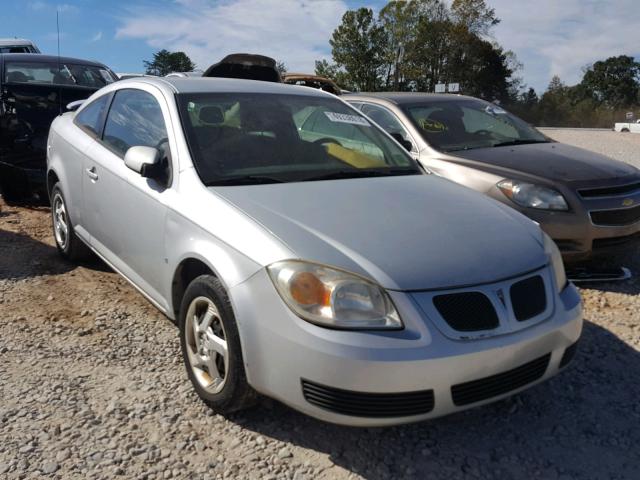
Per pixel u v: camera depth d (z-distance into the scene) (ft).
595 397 10.93
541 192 15.83
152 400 10.43
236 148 11.65
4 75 24.67
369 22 223.30
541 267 9.57
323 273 8.41
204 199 10.26
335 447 9.32
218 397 9.66
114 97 14.88
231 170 11.11
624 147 72.69
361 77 227.20
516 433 9.83
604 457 9.27
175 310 11.09
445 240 9.33
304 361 8.18
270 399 9.93
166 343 12.62
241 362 9.08
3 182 22.31
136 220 11.99
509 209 11.43
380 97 21.11
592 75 353.72
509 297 8.80
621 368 12.00
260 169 11.35
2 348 12.16
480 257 9.08
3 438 9.25
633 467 9.04
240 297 8.86
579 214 15.57
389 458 9.11
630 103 347.56
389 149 13.73
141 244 11.91
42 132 22.44
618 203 15.87
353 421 8.18
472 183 16.84
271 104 13.23
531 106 273.13
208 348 9.86
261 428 9.71
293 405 8.48
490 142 19.51
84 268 16.76
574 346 9.72
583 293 15.87
